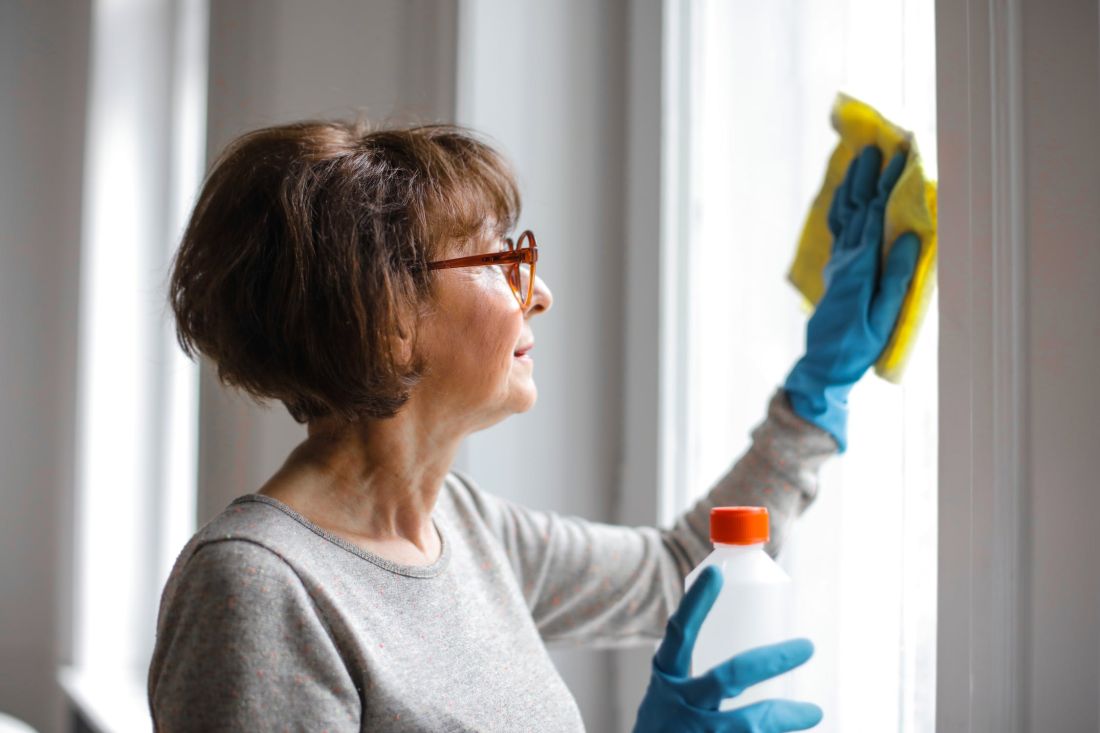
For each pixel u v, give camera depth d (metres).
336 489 0.88
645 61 1.47
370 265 0.83
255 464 1.86
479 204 0.91
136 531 2.48
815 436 1.05
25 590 2.63
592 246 1.50
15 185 2.66
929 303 0.98
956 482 0.88
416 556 0.91
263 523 0.81
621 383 1.50
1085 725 0.79
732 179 1.34
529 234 0.89
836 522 1.14
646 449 1.45
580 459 1.49
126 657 2.47
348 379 0.83
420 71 1.53
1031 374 0.83
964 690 0.87
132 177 2.48
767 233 1.27
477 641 0.91
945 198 0.89
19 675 2.62
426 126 0.95
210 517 1.98
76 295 2.49
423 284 0.87
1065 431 0.81
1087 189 0.80
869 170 1.02
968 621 0.87
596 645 1.15
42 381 2.65
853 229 1.03
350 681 0.78
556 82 1.49
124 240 2.47
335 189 0.84
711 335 1.38
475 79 1.44
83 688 2.31
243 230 0.85
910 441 1.03
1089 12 0.79
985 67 0.86
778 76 1.25
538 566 1.10
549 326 1.47
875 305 1.00
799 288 1.11
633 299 1.48
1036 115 0.83
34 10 2.67
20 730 2.11
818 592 1.16
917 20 1.02
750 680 0.84
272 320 0.84
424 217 0.86
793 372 1.06
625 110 1.51
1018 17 0.84
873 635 1.08
